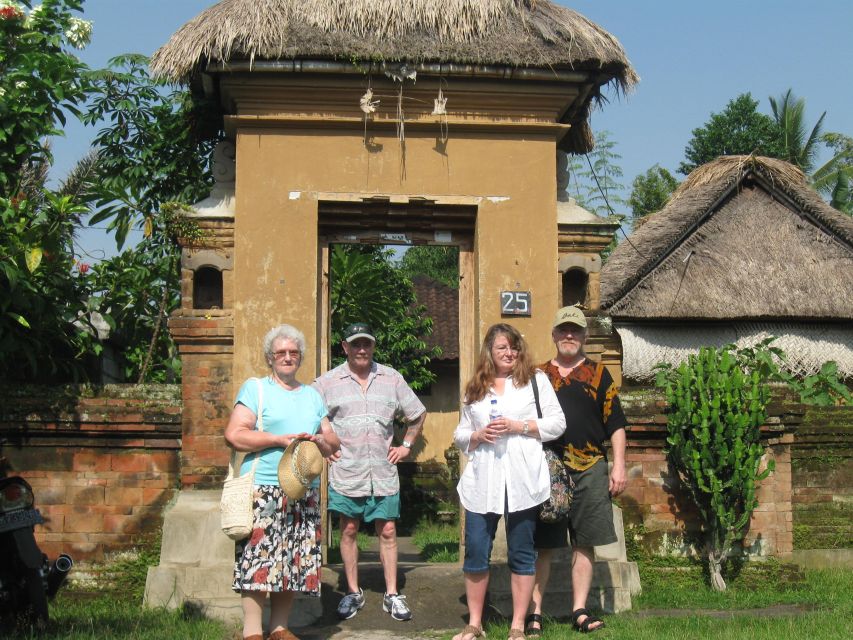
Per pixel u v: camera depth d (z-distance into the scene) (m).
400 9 7.88
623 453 6.47
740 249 15.20
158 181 11.09
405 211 8.09
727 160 16.28
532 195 8.12
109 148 11.19
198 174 11.11
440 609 7.02
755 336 14.63
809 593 7.89
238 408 5.64
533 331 7.99
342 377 6.96
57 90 8.95
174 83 7.82
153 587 7.23
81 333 9.12
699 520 8.38
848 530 9.83
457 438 6.21
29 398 7.83
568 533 7.49
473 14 7.94
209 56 7.56
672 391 8.28
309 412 5.79
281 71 7.68
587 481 6.42
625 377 14.31
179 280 10.66
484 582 6.07
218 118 9.11
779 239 15.48
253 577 5.41
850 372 14.95
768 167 15.88
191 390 7.76
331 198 7.88
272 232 7.80
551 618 7.02
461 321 8.27
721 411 8.09
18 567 6.21
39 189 10.33
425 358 18.73
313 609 6.88
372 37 7.77
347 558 6.87
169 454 7.98
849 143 29.84
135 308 10.26
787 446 8.64
